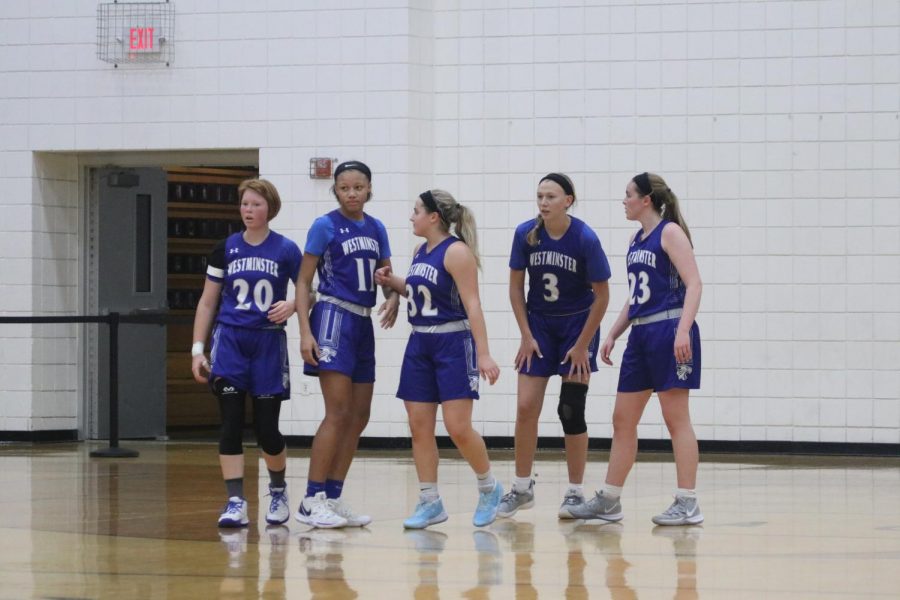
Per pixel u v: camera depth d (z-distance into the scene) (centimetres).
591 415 2708
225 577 1222
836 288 2648
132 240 2997
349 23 2758
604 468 2369
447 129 2764
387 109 2741
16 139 2884
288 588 1166
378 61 2745
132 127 2848
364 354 1634
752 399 2666
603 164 2712
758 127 2669
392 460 2497
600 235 2711
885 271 2639
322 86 2769
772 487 2064
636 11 2702
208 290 1623
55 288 2917
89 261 2961
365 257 1617
